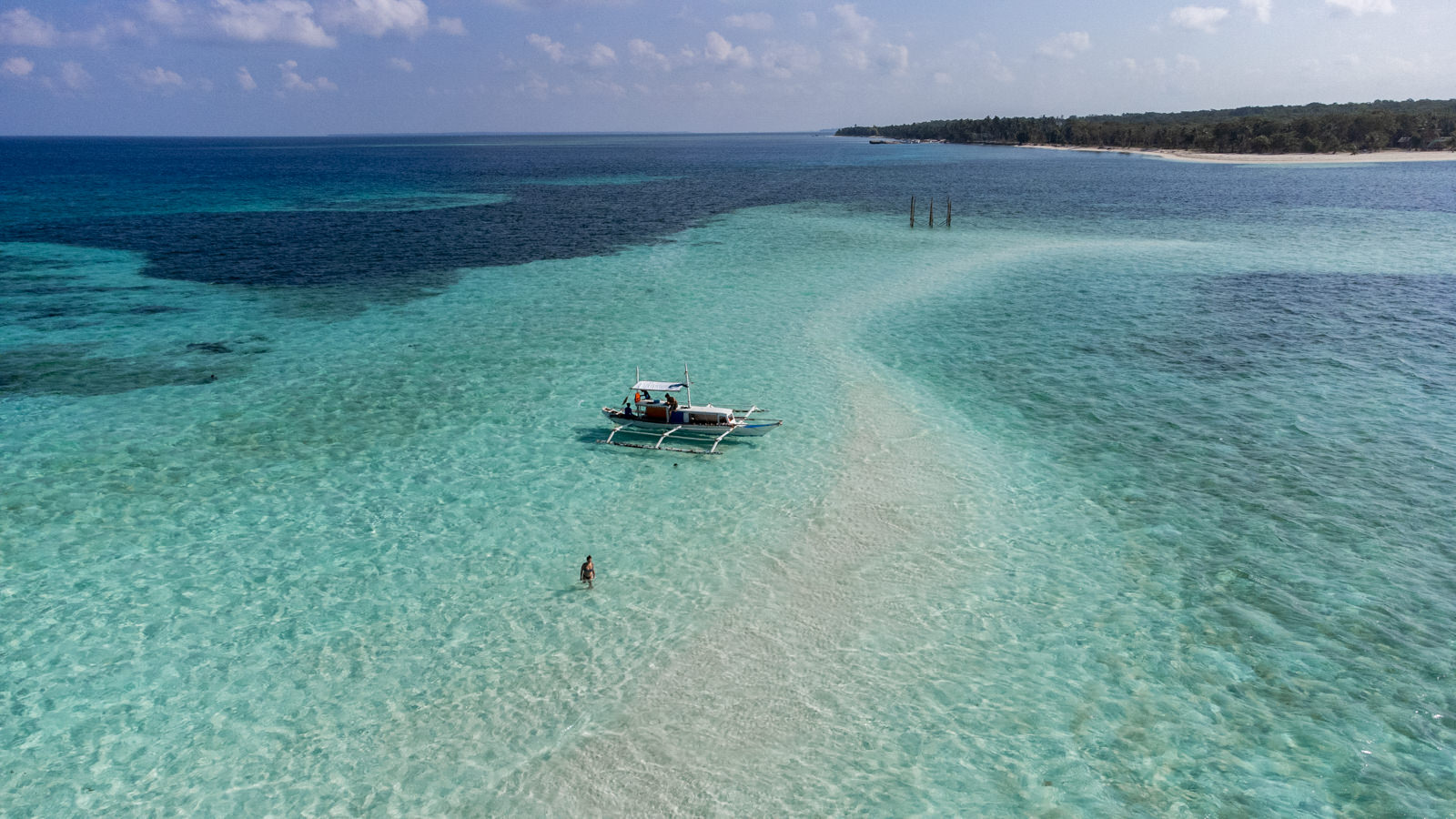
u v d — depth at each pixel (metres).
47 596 21.77
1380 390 35.19
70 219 89.75
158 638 20.22
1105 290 55.09
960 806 15.11
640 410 32.75
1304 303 50.53
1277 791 15.37
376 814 15.20
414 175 170.00
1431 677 18.17
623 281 59.06
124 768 16.34
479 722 17.44
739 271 62.47
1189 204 103.56
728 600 21.50
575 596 21.83
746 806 15.18
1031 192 122.81
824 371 39.00
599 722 17.33
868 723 17.22
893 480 27.94
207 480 28.34
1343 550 23.19
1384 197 107.19
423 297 54.31
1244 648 19.28
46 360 40.31
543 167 198.75
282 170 187.50
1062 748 16.47
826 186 138.12
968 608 21.03
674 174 172.25
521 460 29.92
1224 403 34.25
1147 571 22.48
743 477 28.42
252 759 16.56
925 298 53.66
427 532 25.11
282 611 21.31
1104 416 33.16
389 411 34.47
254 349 42.56
